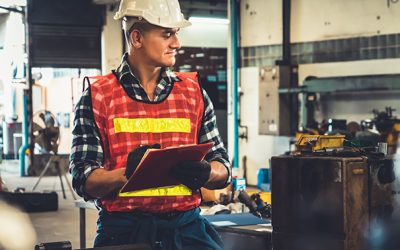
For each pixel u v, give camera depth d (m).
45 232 6.29
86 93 2.00
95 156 1.97
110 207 1.98
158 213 2.01
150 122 2.02
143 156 1.75
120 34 11.59
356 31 8.55
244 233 2.92
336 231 2.19
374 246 2.28
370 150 2.54
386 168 2.31
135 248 1.87
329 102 8.73
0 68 13.73
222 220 3.24
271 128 9.09
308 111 8.62
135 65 2.05
